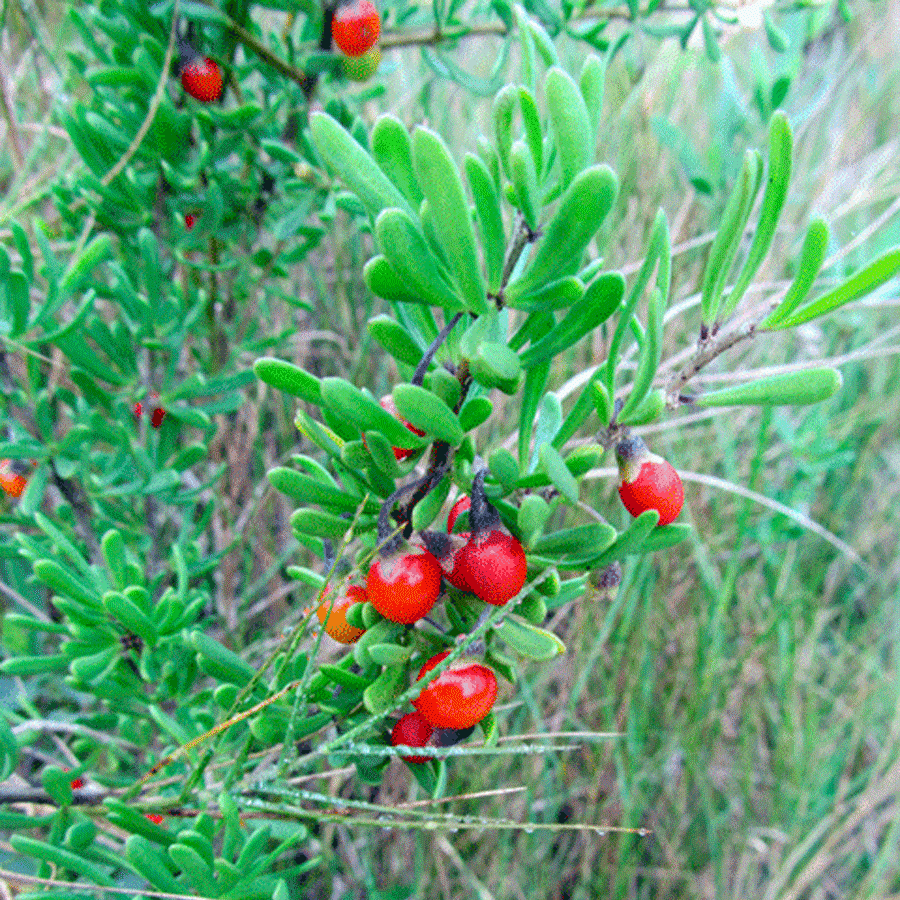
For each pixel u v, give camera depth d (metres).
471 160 0.10
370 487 0.13
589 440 0.12
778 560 0.32
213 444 0.29
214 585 0.29
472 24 0.24
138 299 0.20
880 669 0.35
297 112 0.22
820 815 0.32
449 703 0.12
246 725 0.17
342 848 0.28
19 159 0.23
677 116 0.38
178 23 0.20
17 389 0.19
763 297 0.32
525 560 0.12
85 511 0.22
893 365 0.38
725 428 0.34
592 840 0.29
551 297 0.11
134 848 0.14
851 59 0.37
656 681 0.33
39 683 0.25
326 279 0.33
